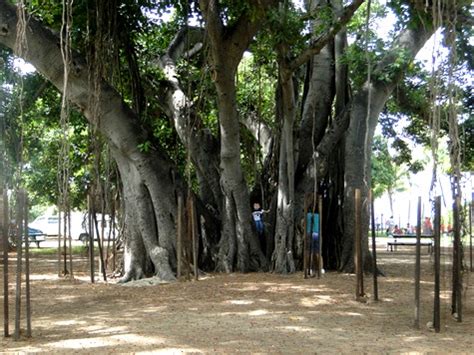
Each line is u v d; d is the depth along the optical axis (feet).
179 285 43.32
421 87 60.34
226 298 36.50
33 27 42.68
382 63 54.03
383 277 49.06
